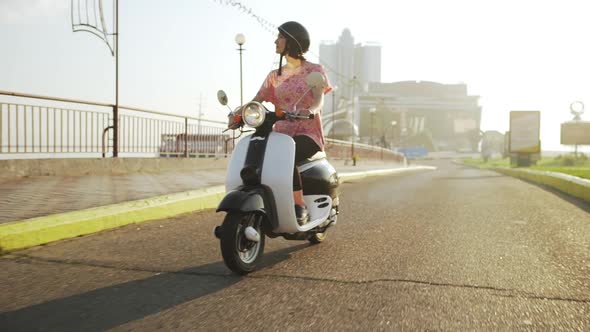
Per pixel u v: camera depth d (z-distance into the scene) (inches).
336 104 5359.3
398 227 231.6
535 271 147.1
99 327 100.9
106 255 167.3
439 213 284.5
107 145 505.4
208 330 99.3
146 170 544.4
